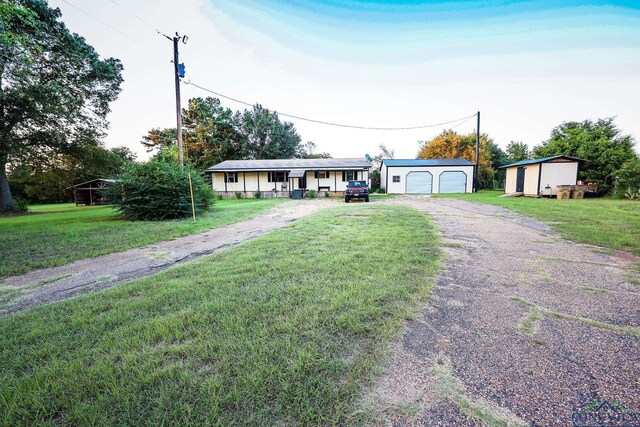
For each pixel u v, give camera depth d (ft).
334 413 4.64
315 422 4.46
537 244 17.02
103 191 37.70
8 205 58.70
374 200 60.90
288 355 6.17
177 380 5.49
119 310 8.86
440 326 7.52
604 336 6.91
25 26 44.91
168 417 4.58
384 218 28.68
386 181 88.58
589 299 9.17
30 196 108.68
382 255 14.44
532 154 75.72
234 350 6.41
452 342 6.73
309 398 4.98
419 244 16.93
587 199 50.47
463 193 82.43
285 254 15.08
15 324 8.23
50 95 49.21
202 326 7.60
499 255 14.65
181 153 42.37
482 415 4.53
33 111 49.44
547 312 8.28
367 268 12.38
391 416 4.56
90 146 65.10
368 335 7.05
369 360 6.02
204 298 9.53
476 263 13.25
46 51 51.80
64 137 57.88
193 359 6.11
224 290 10.21
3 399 5.10
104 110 64.18
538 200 47.91
